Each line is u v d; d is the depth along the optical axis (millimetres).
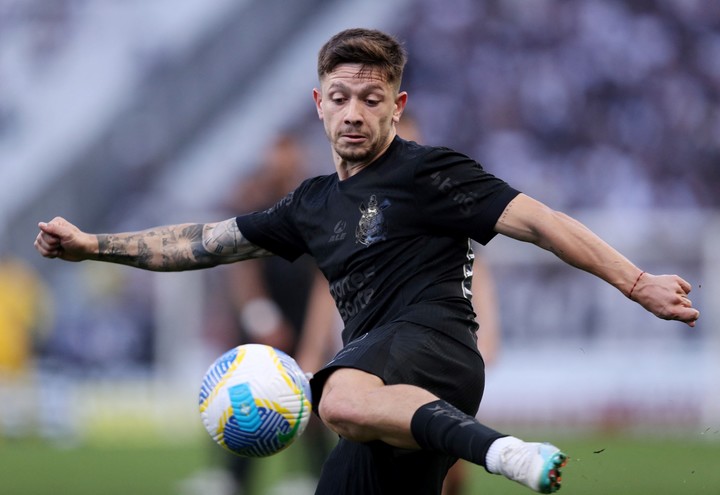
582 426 55781
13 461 45375
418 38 71125
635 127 68312
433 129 69188
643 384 55656
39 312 59250
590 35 69750
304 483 37219
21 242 71250
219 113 73938
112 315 58500
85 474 40625
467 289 17562
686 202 67375
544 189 67625
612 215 63219
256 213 19266
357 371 16406
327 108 17297
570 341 56375
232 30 74812
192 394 57438
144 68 74250
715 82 68938
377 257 17203
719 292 56656
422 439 15211
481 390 17531
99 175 72562
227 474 32562
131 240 19484
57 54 74000
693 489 34906
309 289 33000
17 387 57156
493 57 70000
